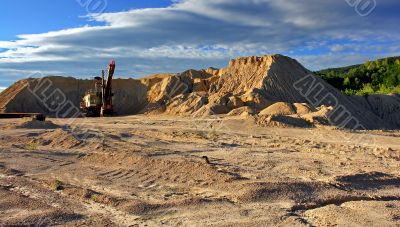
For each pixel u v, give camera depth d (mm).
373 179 11289
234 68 57406
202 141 21641
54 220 7898
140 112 56531
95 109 54688
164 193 10039
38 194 10070
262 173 12258
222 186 10336
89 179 11734
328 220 7750
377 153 17344
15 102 62906
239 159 15219
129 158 14102
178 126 31656
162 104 57156
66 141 19578
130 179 11680
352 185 10570
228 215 8148
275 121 30375
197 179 11211
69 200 9500
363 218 7770
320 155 16438
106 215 8305
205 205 8805
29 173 12773
